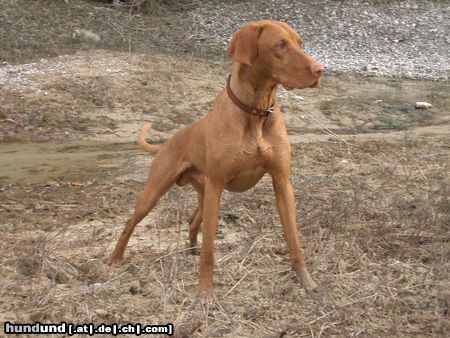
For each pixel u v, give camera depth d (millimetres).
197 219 7035
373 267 6754
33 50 17031
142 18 20688
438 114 14766
